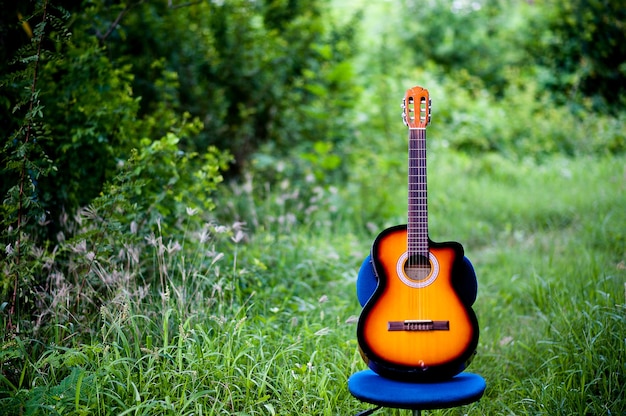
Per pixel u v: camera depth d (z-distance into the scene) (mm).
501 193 8297
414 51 13188
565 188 8367
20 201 3525
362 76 11602
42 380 3311
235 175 7793
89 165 4746
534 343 4230
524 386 3748
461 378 2898
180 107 7445
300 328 4148
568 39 12062
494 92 12484
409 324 2877
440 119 10742
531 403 3518
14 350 3221
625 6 11594
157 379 3389
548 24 12422
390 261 2980
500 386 3787
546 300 4910
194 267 4254
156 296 4070
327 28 10164
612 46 11656
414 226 2998
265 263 5125
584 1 11844
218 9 8164
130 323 3602
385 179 7965
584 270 5176
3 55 4664
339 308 4590
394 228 3043
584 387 3482
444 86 11742
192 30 7930
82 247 3795
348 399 3496
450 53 13062
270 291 4715
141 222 4520
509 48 12953
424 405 2676
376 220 7059
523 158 10000
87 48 4883
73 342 3416
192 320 3773
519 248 6480
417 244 2986
